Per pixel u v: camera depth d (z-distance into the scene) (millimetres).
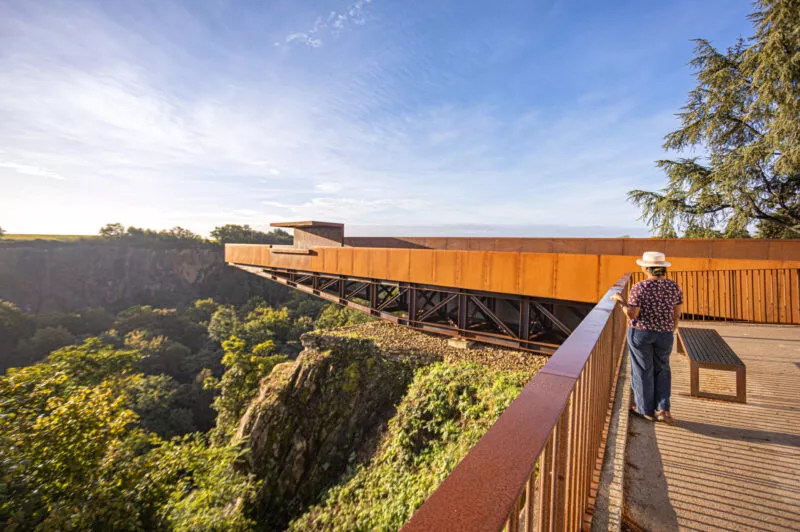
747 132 15141
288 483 12922
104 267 117125
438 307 14492
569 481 1630
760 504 2381
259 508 12602
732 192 14391
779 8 12406
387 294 18703
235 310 92812
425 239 21891
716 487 2557
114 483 10641
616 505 2277
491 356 12555
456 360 12703
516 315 14305
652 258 3398
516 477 683
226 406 24984
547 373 1382
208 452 12438
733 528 2191
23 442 10234
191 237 144125
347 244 26672
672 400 4039
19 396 12914
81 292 111938
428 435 10609
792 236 14914
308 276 21750
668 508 2357
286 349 61250
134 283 117312
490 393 10227
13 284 103688
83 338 70938
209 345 68875
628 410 3604
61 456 10461
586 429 2049
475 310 16234
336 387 14297
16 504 9305
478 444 846
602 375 2963
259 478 13281
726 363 3965
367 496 10195
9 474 9320
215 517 10633
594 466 2557
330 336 16141
